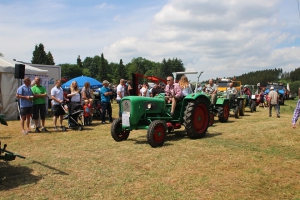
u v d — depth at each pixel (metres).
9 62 12.39
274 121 11.16
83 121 10.40
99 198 3.63
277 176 4.40
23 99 8.12
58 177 4.38
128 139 7.30
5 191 3.84
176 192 3.79
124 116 6.50
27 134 8.14
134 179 4.28
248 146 6.38
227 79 20.19
